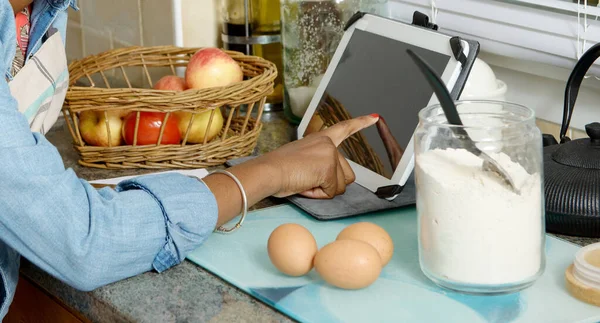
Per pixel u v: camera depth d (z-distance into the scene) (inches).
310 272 34.7
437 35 44.1
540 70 50.5
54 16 42.9
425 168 32.0
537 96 51.6
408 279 33.9
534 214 31.5
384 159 44.6
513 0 50.8
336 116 49.3
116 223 33.9
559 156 39.1
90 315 35.0
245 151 52.0
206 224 36.2
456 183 31.1
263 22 61.6
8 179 31.9
